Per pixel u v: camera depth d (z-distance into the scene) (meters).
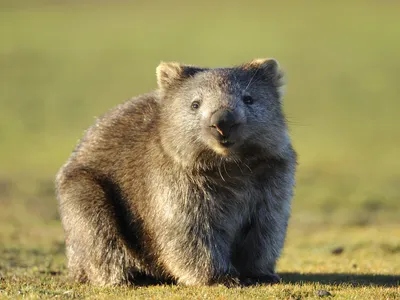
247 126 9.83
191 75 10.67
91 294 9.91
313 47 84.06
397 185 32.22
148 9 116.19
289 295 9.49
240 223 10.41
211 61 78.50
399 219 23.88
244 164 10.05
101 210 10.76
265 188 10.26
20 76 71.56
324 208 26.53
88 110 59.53
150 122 10.99
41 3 116.19
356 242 17.05
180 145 10.04
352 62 76.31
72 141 48.00
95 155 11.23
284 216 10.46
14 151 44.25
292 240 18.59
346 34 90.19
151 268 10.77
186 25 102.62
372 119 55.47
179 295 9.46
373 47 82.88
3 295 9.95
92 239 10.75
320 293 9.64
